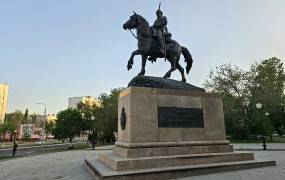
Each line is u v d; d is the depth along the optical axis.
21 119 91.94
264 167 9.92
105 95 52.97
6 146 53.47
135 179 7.64
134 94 9.76
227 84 40.41
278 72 45.78
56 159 17.06
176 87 11.09
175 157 9.03
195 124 10.55
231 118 39.72
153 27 11.52
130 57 11.14
